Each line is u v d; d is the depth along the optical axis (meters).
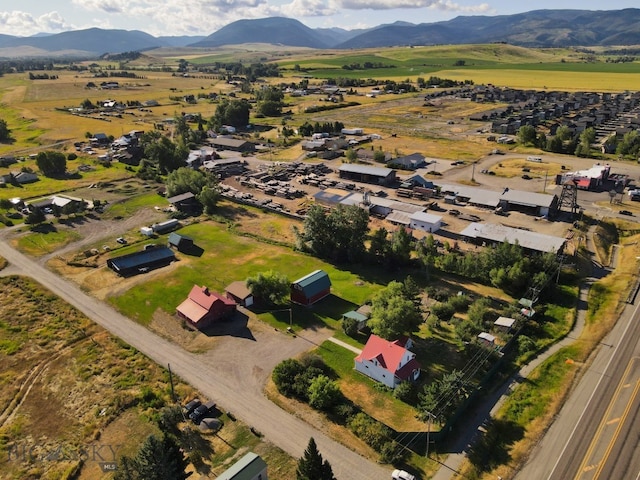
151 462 42.66
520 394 57.81
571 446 50.00
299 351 66.00
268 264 92.12
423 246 89.62
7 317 74.81
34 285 84.50
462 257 89.06
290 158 171.12
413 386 57.53
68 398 58.31
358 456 49.06
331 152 170.38
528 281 78.88
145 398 56.91
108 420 54.56
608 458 48.22
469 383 57.66
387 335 64.44
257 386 59.31
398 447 49.56
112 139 198.88
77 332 70.94
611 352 64.56
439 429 51.59
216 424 53.22
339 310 76.06
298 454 49.28
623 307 74.81
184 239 98.75
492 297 78.81
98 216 117.50
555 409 55.09
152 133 192.38
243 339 68.94
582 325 71.56
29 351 67.00
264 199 126.44
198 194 124.94
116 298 80.31
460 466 48.06
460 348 65.94
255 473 43.66
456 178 143.12
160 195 132.25
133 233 107.44
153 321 74.00
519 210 114.88
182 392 58.41
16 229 109.62
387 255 88.94
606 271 88.56
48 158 152.12
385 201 119.06
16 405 57.44
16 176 145.25
